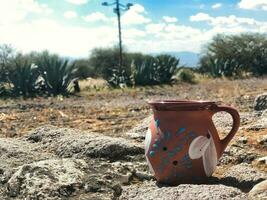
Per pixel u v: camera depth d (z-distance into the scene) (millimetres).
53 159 544
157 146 465
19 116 1155
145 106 1335
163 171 467
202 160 460
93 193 446
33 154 599
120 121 1016
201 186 423
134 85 2340
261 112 854
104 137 634
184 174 462
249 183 478
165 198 408
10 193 466
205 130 464
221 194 402
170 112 462
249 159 558
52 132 676
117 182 473
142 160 575
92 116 1122
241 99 1392
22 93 1956
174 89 2100
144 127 797
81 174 475
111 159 578
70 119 1073
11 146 618
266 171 516
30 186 452
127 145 589
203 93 1781
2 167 549
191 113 461
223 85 2221
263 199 392
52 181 454
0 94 1934
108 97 1787
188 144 457
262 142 610
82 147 600
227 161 558
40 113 1220
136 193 453
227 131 696
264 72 3375
